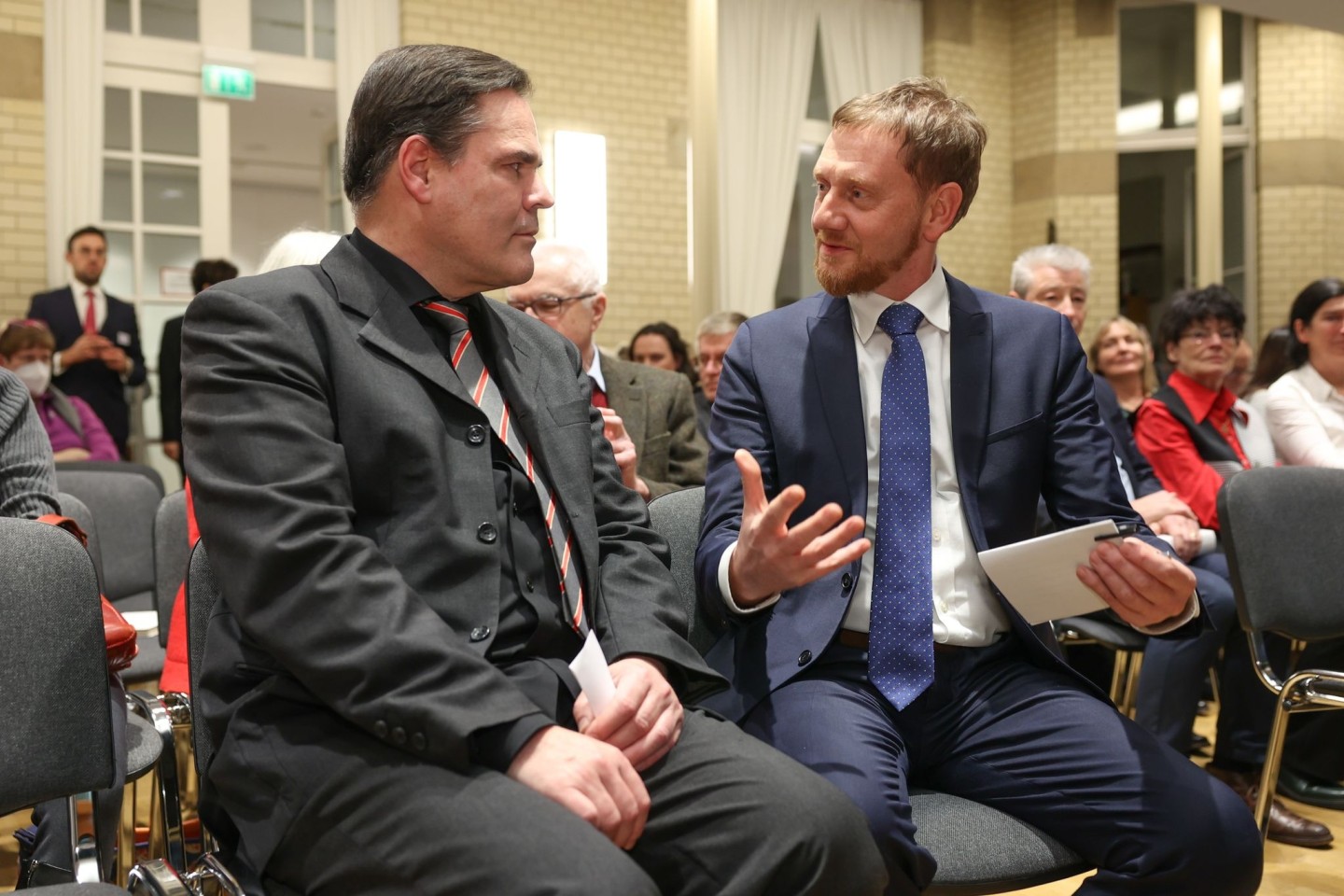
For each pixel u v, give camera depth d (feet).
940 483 5.61
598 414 5.39
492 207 4.61
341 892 3.87
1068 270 11.55
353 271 4.64
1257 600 7.00
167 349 17.72
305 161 37.24
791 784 4.07
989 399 5.63
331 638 3.90
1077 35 29.37
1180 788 4.71
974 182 5.66
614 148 25.40
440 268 4.71
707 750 4.29
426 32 23.07
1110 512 5.50
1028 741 5.07
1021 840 4.80
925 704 5.30
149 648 9.11
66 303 17.95
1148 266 32.04
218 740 4.25
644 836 4.14
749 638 5.49
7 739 4.15
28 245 19.54
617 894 3.47
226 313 4.36
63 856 5.16
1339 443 11.54
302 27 22.08
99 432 16.07
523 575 4.55
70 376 17.38
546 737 3.93
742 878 3.90
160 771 5.43
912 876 4.55
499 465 4.65
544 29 24.48
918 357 5.62
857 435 5.58
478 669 3.94
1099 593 4.88
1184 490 11.28
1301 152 30.58
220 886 4.07
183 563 8.50
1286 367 14.26
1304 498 7.25
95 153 19.95
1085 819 4.82
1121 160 31.99
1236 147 31.40
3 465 6.83
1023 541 5.15
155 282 20.53
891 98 5.53
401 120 4.59
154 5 20.68
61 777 4.25
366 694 3.86
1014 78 30.42
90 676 4.38
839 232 5.54
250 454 4.12
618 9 25.35
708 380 13.79
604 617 4.73
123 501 10.81
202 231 20.92
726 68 26.96
